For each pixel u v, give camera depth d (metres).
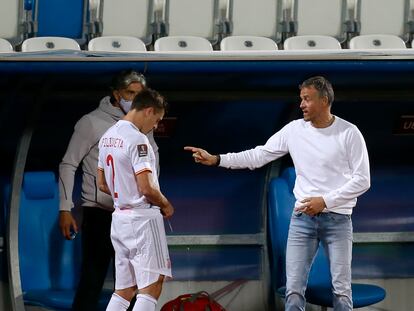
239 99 20.44
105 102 18.70
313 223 17.61
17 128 20.09
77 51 17.78
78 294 18.50
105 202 18.38
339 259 17.55
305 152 17.73
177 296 21.36
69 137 20.62
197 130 21.23
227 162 18.31
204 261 21.56
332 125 17.64
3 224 20.14
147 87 18.36
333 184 17.58
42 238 20.17
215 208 21.67
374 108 21.47
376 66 18.81
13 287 19.59
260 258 21.81
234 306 21.64
